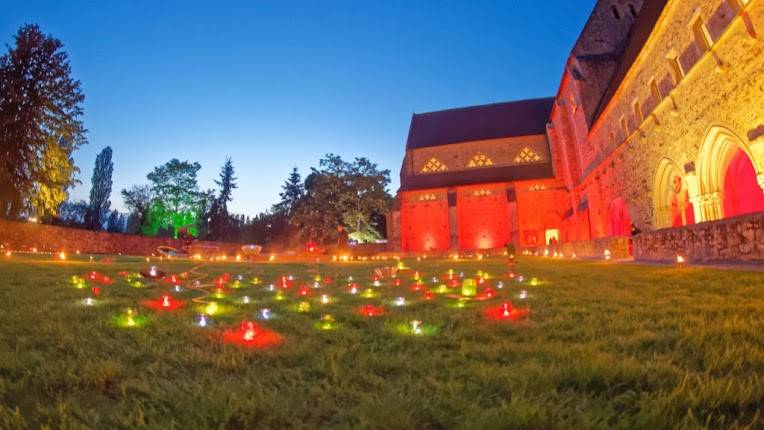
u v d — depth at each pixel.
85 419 2.73
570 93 46.34
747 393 2.80
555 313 6.34
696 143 20.52
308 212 55.84
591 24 43.56
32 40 31.41
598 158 38.56
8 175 29.98
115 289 9.52
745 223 12.24
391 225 58.34
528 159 59.66
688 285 9.03
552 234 54.12
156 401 2.99
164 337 4.86
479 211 56.44
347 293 9.71
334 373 3.54
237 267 20.62
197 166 65.19
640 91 27.19
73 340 4.55
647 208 27.62
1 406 2.81
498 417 2.58
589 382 3.20
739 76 16.83
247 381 3.32
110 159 74.69
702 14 19.09
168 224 64.44
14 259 19.64
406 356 4.06
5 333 4.91
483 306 7.24
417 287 10.83
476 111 67.81
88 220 66.69
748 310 5.84
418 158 64.00
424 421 2.71
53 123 32.28
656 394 2.91
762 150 15.59
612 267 16.77
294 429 2.61
